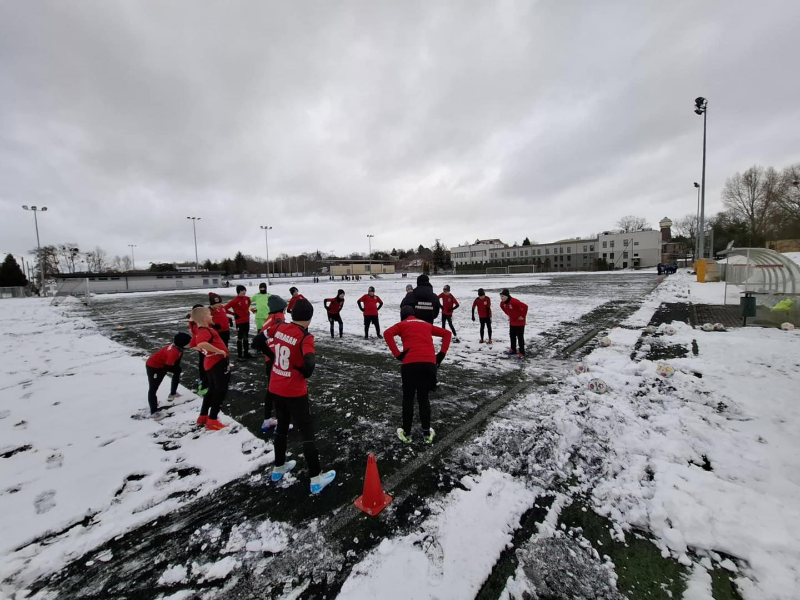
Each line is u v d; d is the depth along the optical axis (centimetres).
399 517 277
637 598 206
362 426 443
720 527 249
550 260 7381
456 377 618
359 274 7944
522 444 382
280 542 256
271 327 401
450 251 9350
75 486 330
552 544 247
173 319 1548
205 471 352
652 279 3142
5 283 5403
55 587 225
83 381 660
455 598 206
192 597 215
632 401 480
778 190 4172
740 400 456
